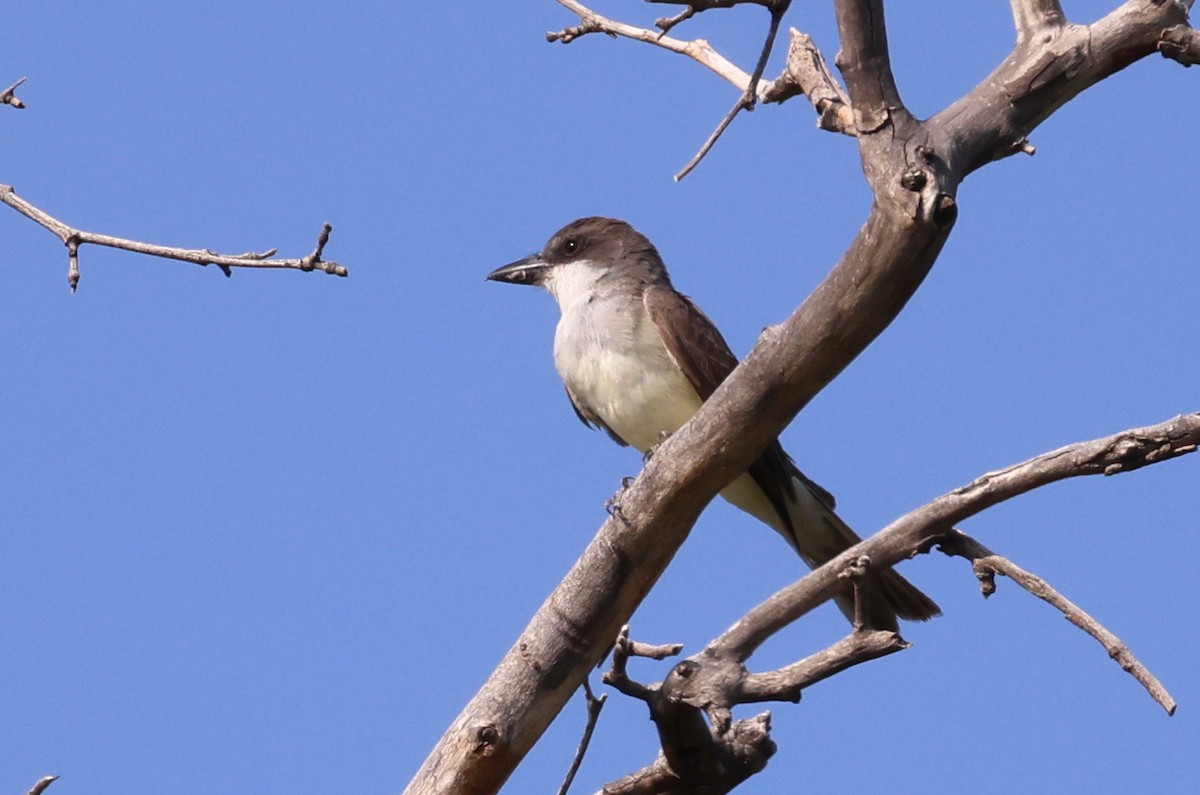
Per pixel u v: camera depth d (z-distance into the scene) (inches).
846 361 313.9
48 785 298.5
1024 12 299.3
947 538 341.4
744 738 354.3
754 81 278.8
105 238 332.8
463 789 350.3
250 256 325.7
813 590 341.1
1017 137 295.7
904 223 284.7
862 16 282.0
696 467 330.0
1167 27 297.9
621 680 339.0
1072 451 330.3
